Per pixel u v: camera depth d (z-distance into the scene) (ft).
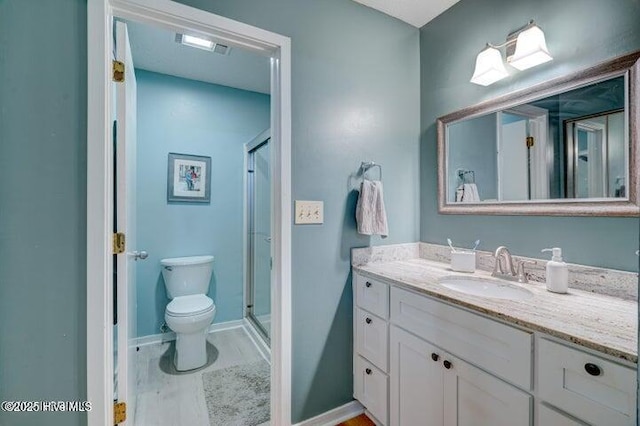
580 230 3.99
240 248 9.65
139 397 5.92
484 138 5.20
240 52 7.38
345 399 5.48
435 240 6.11
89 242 3.59
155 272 8.52
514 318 2.96
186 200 8.91
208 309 7.18
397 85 6.14
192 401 5.82
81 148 3.58
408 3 5.69
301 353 5.05
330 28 5.32
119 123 3.97
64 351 3.52
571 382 2.55
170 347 8.19
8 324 3.33
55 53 3.48
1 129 3.30
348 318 5.53
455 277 4.70
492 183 5.08
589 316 2.97
